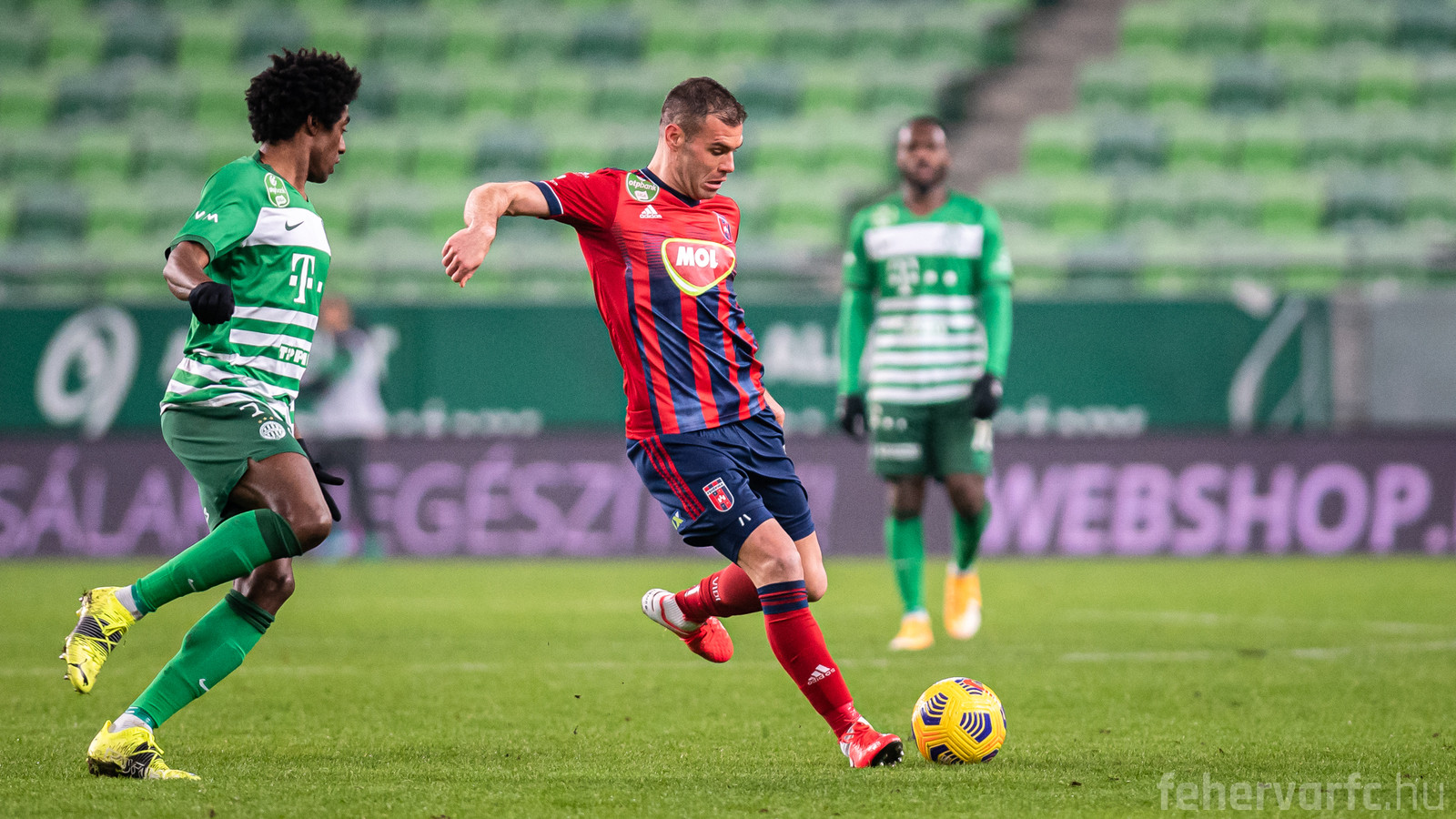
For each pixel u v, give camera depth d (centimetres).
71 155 7150
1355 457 4891
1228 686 2108
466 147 7062
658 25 7850
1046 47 7850
